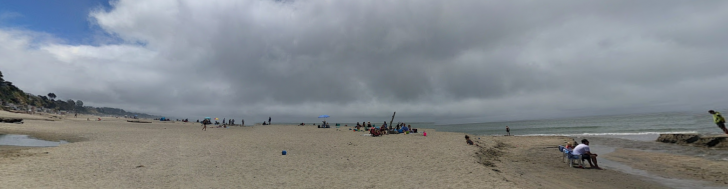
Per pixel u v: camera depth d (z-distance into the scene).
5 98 104.69
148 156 14.05
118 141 20.41
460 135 32.62
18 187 7.89
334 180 10.12
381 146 20.05
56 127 33.69
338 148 18.80
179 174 10.53
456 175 10.95
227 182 9.57
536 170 13.16
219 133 32.44
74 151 14.82
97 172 10.35
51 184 8.42
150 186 8.81
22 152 14.02
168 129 39.25
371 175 10.97
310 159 14.37
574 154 13.94
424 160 14.34
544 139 30.02
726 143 19.31
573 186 10.25
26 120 42.53
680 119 72.25
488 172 11.56
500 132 56.06
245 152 16.25
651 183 10.78
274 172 11.30
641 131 41.25
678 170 13.03
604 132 43.28
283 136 28.48
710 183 10.61
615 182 10.92
